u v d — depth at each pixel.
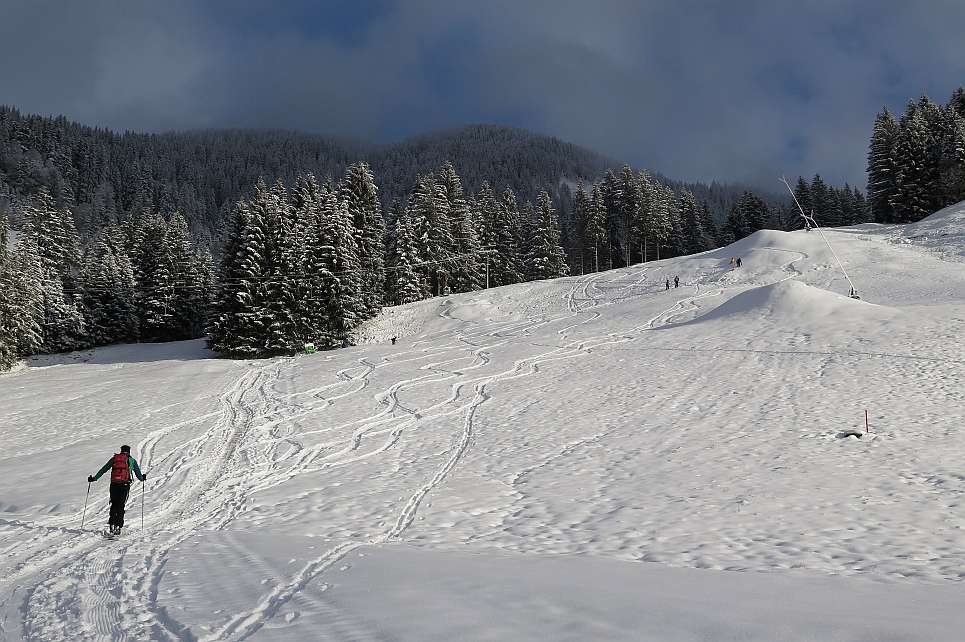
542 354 33.84
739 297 37.16
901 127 77.25
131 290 66.12
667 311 44.19
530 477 13.68
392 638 4.43
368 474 14.77
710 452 14.50
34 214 71.12
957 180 68.75
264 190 62.53
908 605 5.05
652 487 12.08
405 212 70.56
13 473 15.77
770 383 21.73
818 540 8.57
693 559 7.96
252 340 48.91
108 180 169.75
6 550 9.71
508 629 4.44
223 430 21.14
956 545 8.20
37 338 52.84
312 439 19.12
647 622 4.47
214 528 10.95
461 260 72.81
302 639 4.71
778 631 4.14
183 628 5.47
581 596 5.30
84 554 9.39
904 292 40.66
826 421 16.42
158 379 35.84
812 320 30.45
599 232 82.12
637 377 25.61
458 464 15.41
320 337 50.53
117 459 10.98
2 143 155.50
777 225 105.06
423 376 30.58
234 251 52.81
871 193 76.62
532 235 82.00
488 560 7.62
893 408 17.02
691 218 92.25
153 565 8.23
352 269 53.47
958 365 20.83
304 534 9.99
